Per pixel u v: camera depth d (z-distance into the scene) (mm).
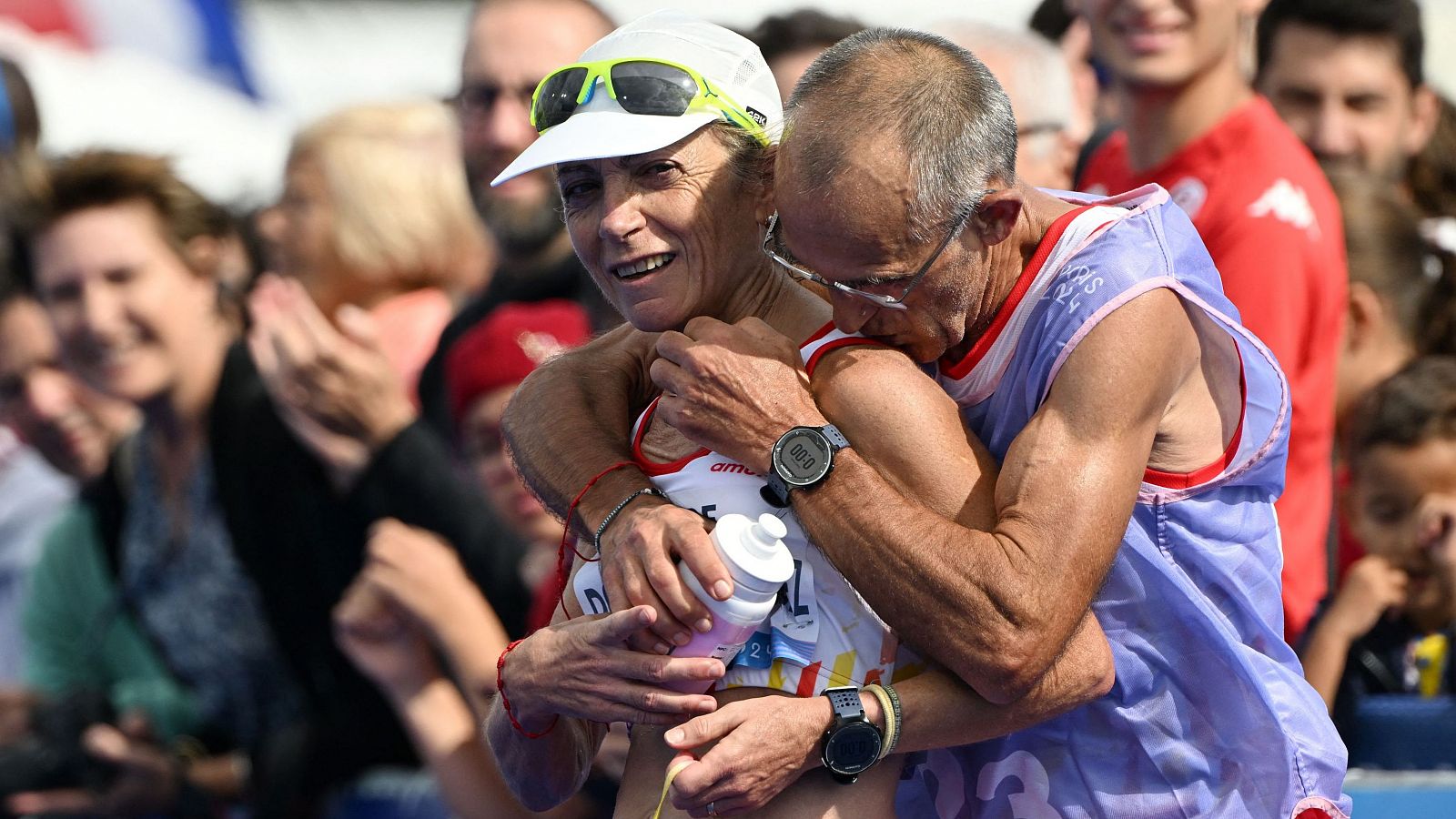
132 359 14508
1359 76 15539
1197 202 12797
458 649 11922
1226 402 8047
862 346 7848
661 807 7578
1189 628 8008
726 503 7875
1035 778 8273
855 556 7410
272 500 13297
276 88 31125
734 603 7402
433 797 13141
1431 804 10547
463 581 12211
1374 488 12031
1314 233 12422
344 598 13250
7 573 18703
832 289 7590
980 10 26344
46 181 14742
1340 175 14250
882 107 7312
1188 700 8109
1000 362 7805
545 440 8500
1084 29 17500
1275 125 12945
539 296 14172
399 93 29391
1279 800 8094
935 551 7270
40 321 17672
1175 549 8047
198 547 14312
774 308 8211
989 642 7227
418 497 12602
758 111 8047
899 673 7887
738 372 7715
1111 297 7527
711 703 7621
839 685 7754
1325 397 12289
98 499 15578
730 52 8086
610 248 7977
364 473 12648
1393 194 14195
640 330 8773
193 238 14906
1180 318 7680
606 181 7922
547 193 14469
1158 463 7969
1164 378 7547
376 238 15008
